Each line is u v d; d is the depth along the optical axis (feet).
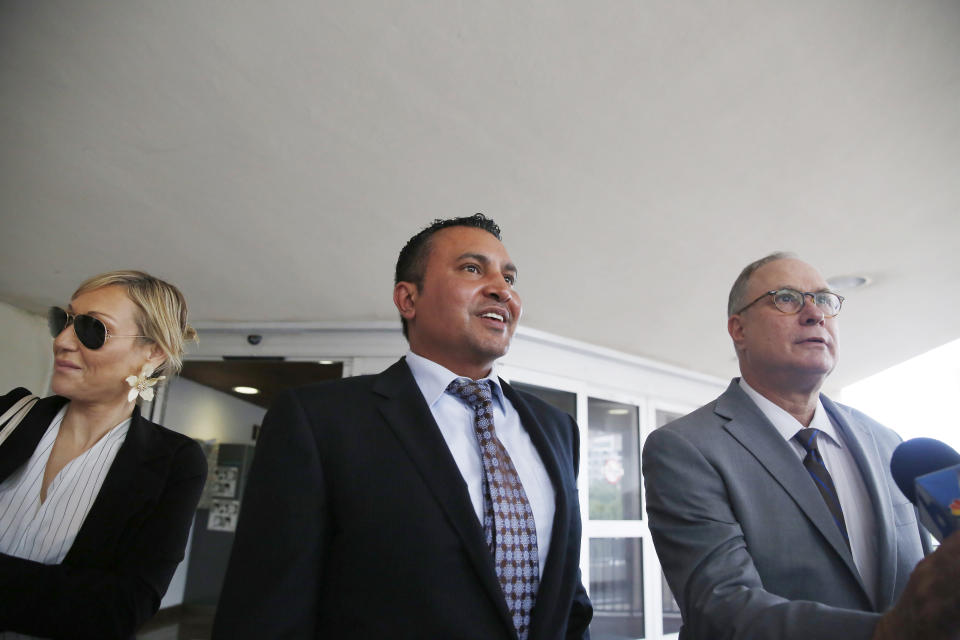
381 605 3.08
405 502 3.29
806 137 6.66
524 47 5.28
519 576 3.35
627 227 8.75
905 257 9.75
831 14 4.96
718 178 7.48
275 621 2.91
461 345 3.97
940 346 14.88
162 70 5.53
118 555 4.02
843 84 5.81
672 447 4.36
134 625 3.76
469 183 7.52
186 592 19.56
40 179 7.38
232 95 5.87
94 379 4.31
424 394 3.90
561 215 8.38
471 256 4.11
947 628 2.20
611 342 14.42
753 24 5.04
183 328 5.01
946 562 2.26
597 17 4.95
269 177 7.33
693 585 3.72
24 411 4.39
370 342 12.42
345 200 7.88
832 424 4.84
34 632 3.57
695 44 5.26
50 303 11.30
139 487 4.18
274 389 19.31
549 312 12.30
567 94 5.90
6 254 9.48
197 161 6.99
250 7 4.82
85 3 4.78
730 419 4.64
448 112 6.16
